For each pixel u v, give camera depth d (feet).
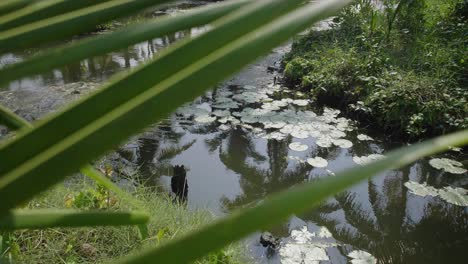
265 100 18.69
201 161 14.12
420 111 15.85
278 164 14.16
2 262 1.00
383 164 0.62
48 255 6.97
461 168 13.61
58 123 0.77
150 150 14.34
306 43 23.54
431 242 10.93
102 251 7.45
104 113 0.77
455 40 21.08
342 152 15.02
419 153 0.64
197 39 0.78
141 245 7.52
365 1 26.71
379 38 22.34
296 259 9.75
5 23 0.85
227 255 7.68
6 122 1.11
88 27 0.85
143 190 10.34
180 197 11.78
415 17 23.91
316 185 0.60
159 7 0.92
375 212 11.96
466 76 18.19
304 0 0.80
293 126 16.29
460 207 12.26
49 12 0.86
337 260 10.00
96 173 1.50
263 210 0.60
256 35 0.76
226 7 0.86
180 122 16.52
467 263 10.26
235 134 15.98
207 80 0.76
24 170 0.75
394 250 10.58
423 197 12.67
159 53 0.79
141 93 0.77
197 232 0.61
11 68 0.77
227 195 12.41
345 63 19.38
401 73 18.26
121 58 23.44
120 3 0.87
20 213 0.97
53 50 0.79
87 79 20.10
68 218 1.02
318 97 18.70
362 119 16.93
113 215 1.08
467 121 15.12
